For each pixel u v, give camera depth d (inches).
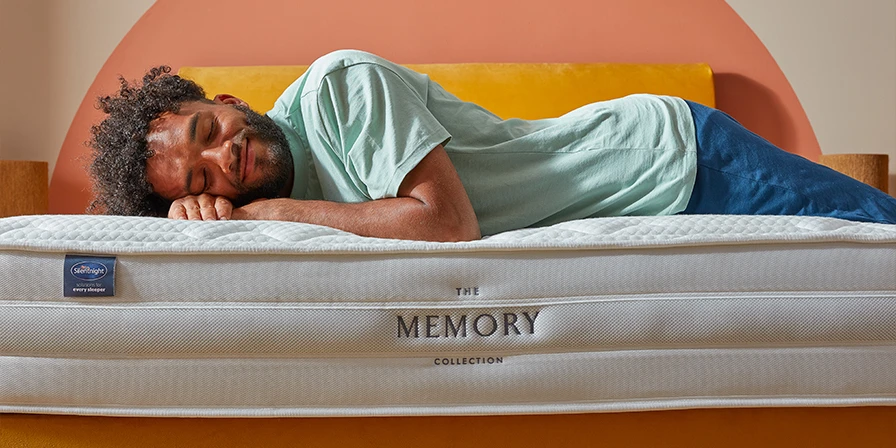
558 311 34.7
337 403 34.8
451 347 34.7
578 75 92.4
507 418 35.4
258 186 45.3
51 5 97.2
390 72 46.2
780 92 98.1
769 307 34.8
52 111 97.8
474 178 48.0
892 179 99.3
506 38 97.0
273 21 96.8
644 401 35.1
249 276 34.5
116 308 34.4
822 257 35.5
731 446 35.8
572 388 34.8
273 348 34.3
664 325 34.6
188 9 97.1
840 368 35.2
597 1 96.8
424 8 96.7
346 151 45.1
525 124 52.5
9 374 34.7
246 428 35.4
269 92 91.2
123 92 47.6
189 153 43.9
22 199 85.4
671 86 92.2
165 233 35.9
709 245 35.6
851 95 98.2
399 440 35.4
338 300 34.5
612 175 47.6
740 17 97.6
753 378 35.0
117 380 34.6
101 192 47.6
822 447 36.0
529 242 35.2
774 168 46.6
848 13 97.7
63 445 35.5
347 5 96.7
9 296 34.5
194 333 34.1
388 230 41.2
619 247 35.2
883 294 35.1
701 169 47.1
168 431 35.4
